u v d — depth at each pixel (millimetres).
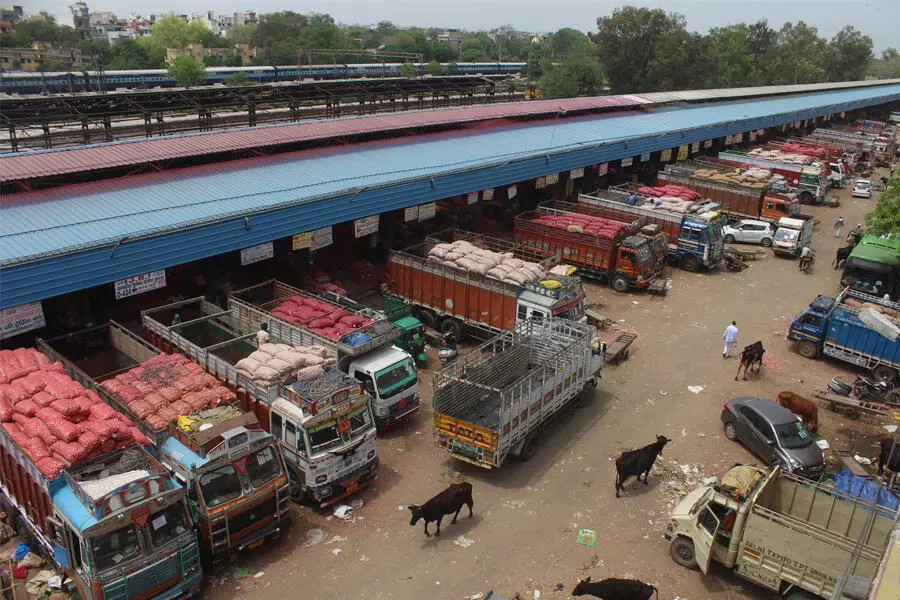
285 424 15438
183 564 12523
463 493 15031
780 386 22828
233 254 28156
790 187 46031
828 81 143625
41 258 17797
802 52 134375
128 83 76875
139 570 11930
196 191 24391
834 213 47344
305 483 15383
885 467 17609
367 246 32469
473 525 15555
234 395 15492
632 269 30375
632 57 100188
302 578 13766
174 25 152750
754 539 13266
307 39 144375
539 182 36250
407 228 34719
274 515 14266
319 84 49656
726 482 14156
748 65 126812
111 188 23859
